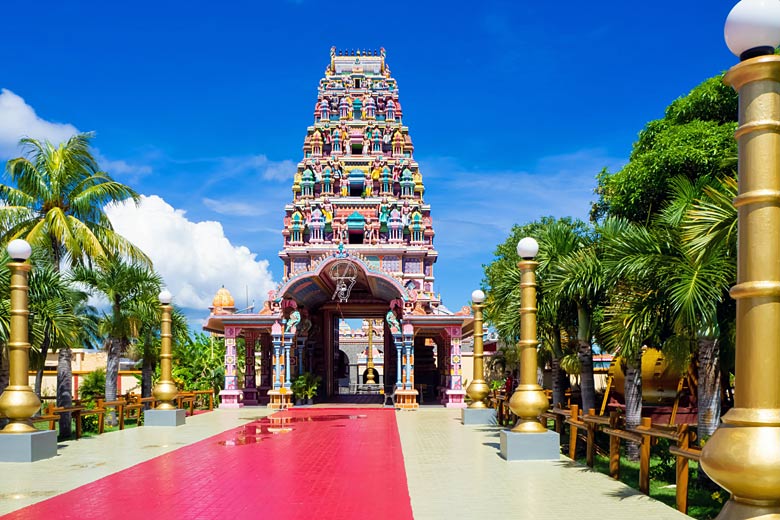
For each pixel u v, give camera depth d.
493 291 25.19
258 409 30.80
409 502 10.39
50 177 23.20
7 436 14.56
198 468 13.76
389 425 22.97
